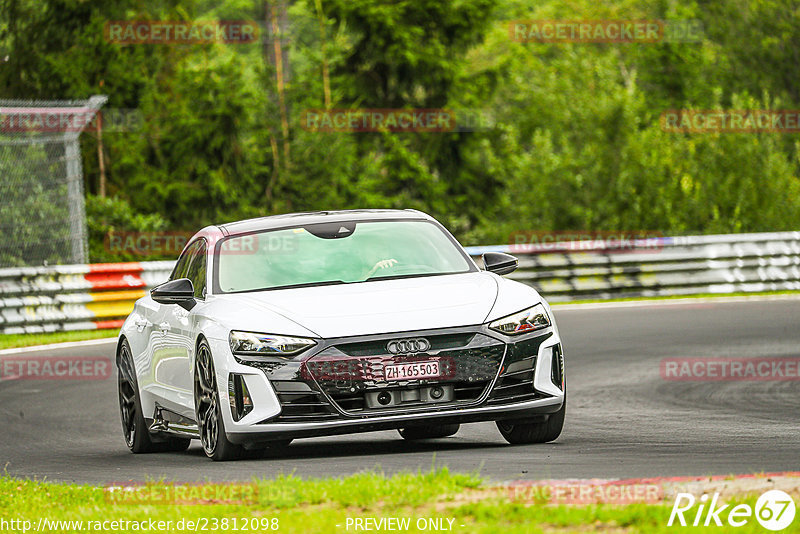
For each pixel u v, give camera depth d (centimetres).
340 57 14712
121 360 3791
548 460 2714
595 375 4966
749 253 9344
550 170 11669
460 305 2933
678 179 11419
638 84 17075
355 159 13462
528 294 3061
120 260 10412
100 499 2352
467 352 2853
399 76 14712
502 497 2019
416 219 3434
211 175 12625
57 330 7569
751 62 18588
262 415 2836
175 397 3288
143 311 3697
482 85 15000
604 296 9038
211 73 13062
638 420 3666
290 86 13662
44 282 7569
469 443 3269
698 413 3791
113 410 4600
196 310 3142
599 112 11862
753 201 11288
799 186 11356
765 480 2078
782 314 7194
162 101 12762
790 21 18650
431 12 14650
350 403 2822
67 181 8100
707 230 11238
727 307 7812
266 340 2867
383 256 3241
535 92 12512
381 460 2834
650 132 11662
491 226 12656
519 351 2911
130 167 12462
